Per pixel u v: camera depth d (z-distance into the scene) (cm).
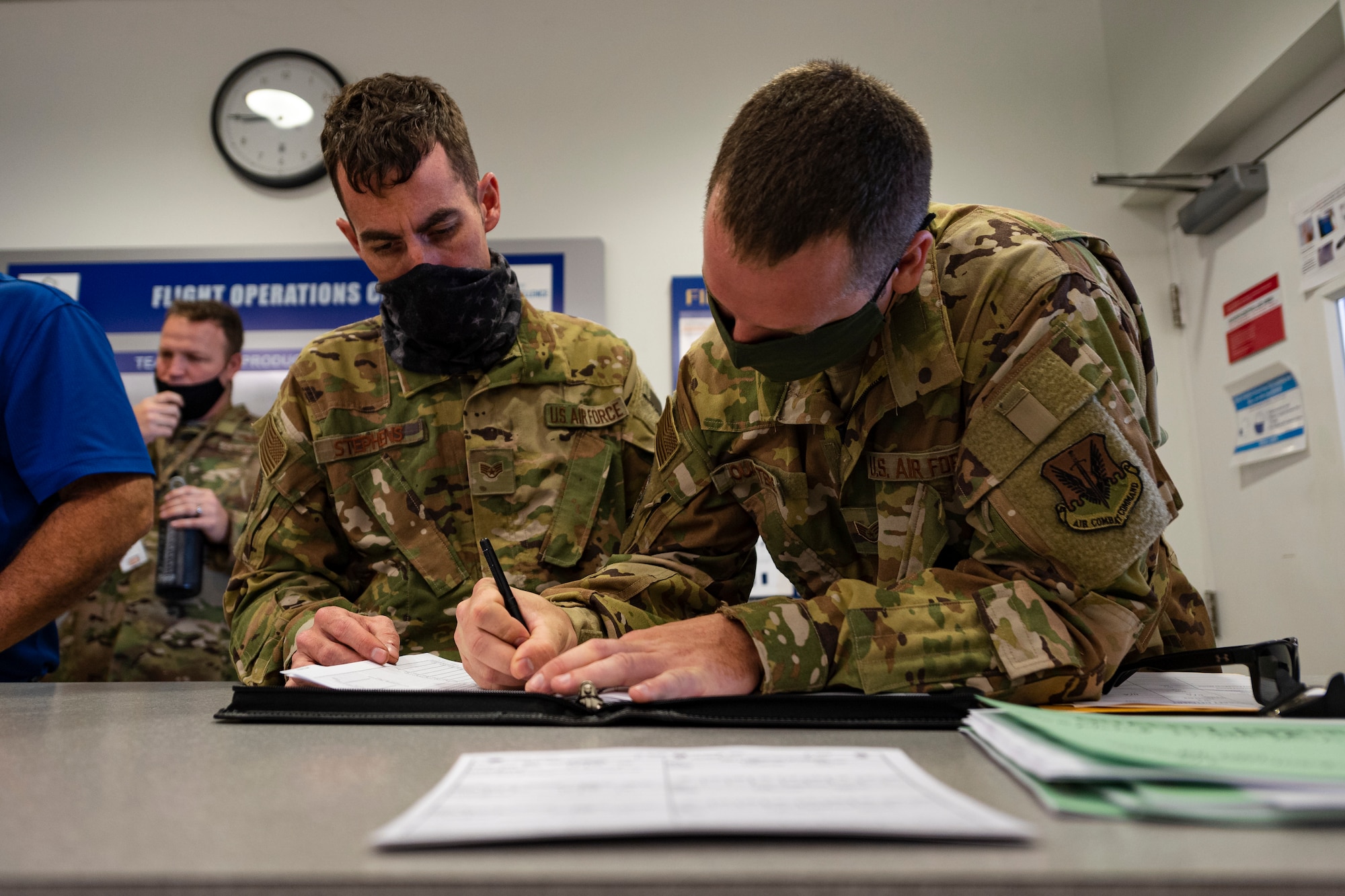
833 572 111
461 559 133
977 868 32
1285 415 226
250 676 112
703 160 281
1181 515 261
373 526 133
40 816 41
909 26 284
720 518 113
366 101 127
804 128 79
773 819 37
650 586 103
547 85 286
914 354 94
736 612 83
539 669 80
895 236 83
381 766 52
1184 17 241
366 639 99
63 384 128
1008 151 276
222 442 252
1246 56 217
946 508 96
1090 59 280
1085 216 273
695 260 276
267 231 283
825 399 103
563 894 32
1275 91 219
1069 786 44
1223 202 238
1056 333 86
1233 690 91
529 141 283
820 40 285
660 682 73
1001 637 80
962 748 57
